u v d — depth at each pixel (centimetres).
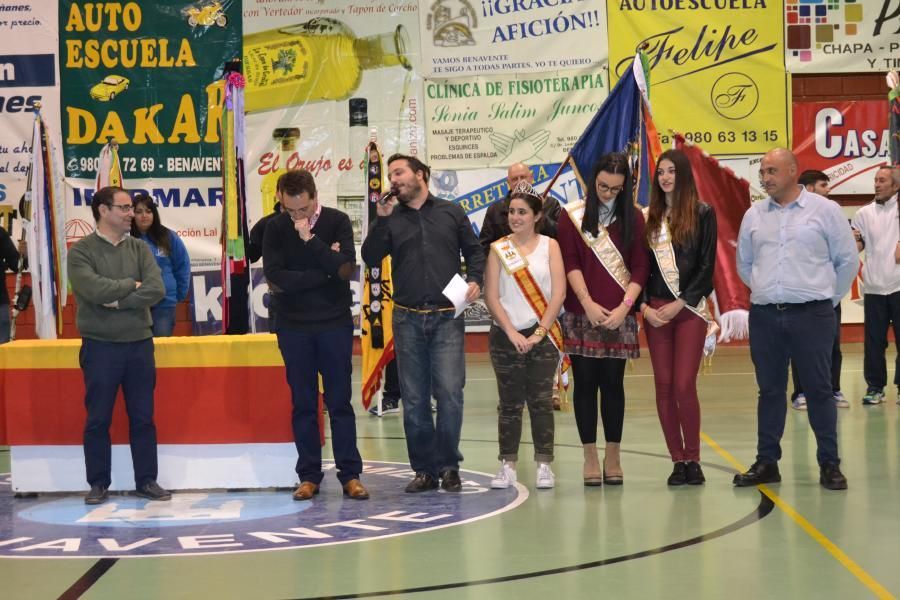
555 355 653
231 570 478
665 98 1403
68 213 1380
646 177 812
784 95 1405
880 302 980
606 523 561
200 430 677
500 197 1405
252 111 1395
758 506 596
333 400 645
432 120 1404
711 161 777
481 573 467
